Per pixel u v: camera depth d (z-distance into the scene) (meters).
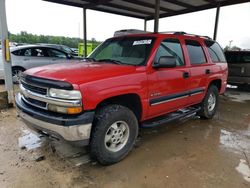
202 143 3.90
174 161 3.23
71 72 2.82
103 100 2.80
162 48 3.66
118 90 2.88
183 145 3.79
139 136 4.14
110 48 4.08
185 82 4.06
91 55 4.34
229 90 9.78
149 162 3.18
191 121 5.15
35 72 2.97
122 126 3.14
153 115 3.63
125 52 3.76
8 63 5.12
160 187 2.63
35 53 8.70
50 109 2.69
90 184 2.65
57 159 3.16
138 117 3.41
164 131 4.44
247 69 8.85
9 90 5.23
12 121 4.51
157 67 3.41
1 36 4.96
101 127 2.84
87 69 2.99
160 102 3.58
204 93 4.77
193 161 3.25
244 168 3.10
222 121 5.23
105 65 3.29
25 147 3.46
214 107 5.28
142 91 3.22
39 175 2.79
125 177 2.81
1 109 5.15
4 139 3.72
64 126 2.54
